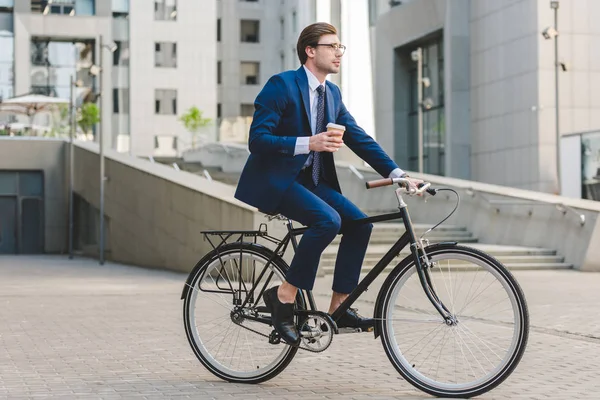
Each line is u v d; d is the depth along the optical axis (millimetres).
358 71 49062
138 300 12742
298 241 5555
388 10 48125
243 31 77438
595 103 37250
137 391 5559
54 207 34531
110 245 27484
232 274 5895
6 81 63500
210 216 19047
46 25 64125
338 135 5367
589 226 17828
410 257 5418
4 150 34250
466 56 42250
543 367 6500
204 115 68625
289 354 5715
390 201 24219
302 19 65125
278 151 5430
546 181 36938
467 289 5273
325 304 10266
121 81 67062
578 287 14039
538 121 37031
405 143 47938
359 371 6297
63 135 35719
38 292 14445
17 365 6707
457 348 5297
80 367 6586
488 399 5242
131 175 25094
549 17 37156
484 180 40969
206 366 5973
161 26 67938
